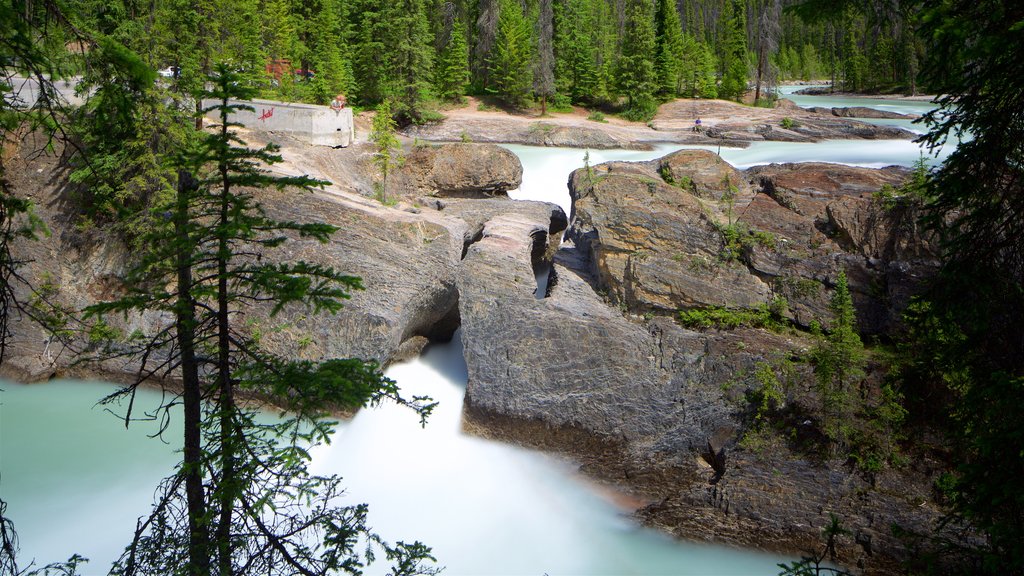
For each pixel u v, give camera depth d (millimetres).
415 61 51688
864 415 16172
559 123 52844
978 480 6441
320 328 19750
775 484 16156
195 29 30266
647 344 18656
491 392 19359
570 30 62781
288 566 8391
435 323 23359
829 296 18828
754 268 19547
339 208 21734
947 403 15500
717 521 16172
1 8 6797
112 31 25906
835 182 21438
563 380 18844
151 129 20812
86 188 23859
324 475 18406
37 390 22469
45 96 8055
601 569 15562
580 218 21062
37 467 18531
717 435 17578
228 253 7637
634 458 18094
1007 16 5824
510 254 20797
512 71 57688
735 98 67500
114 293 23297
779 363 17531
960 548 7168
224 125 7871
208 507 7840
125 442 19797
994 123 6609
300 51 52031
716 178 22672
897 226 18547
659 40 63375
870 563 14852
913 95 73625
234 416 8086
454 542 16391
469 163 30078
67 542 15875
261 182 7781
